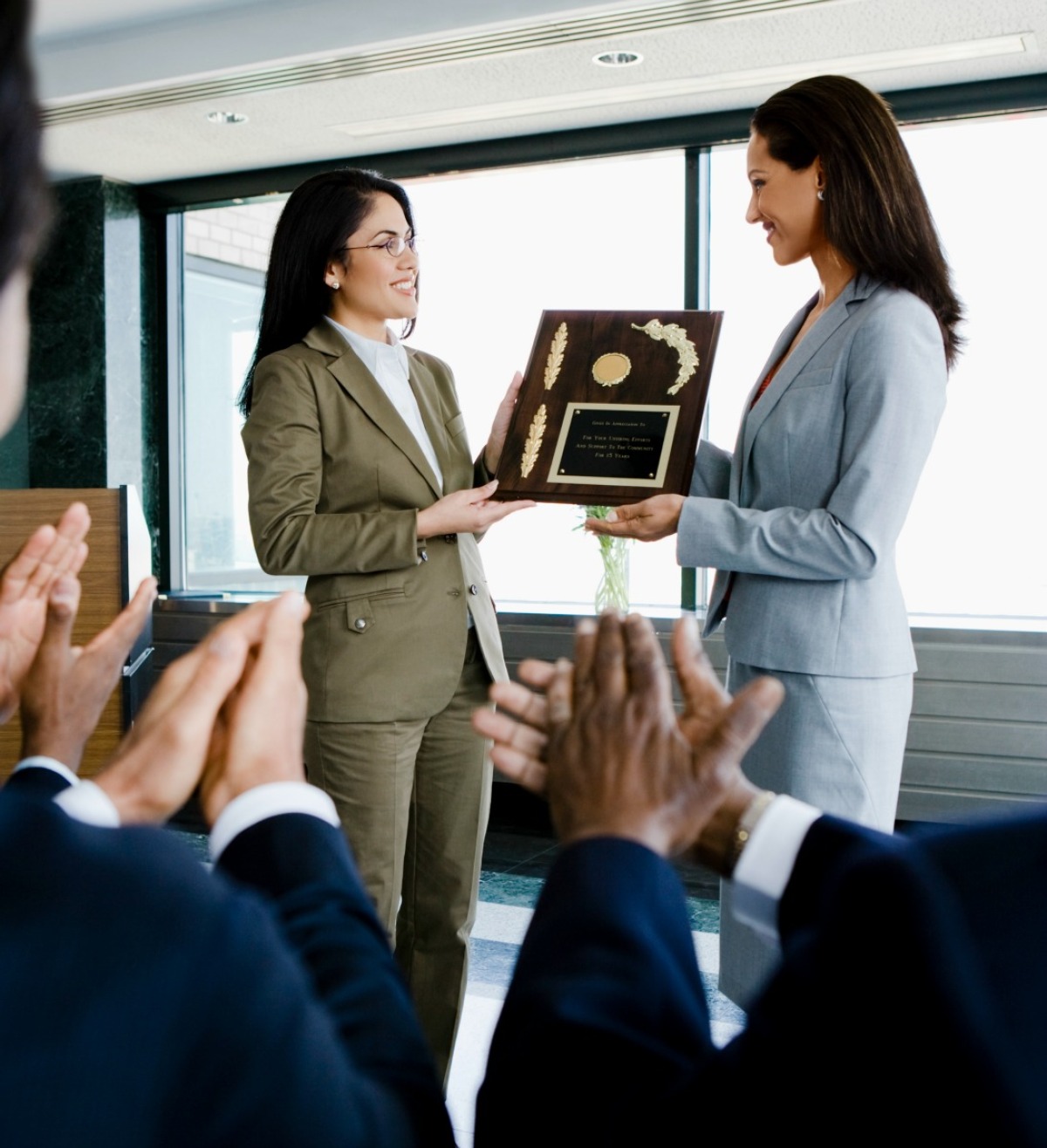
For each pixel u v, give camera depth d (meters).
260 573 5.74
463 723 2.36
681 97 4.39
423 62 4.04
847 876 0.39
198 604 5.37
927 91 4.24
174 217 5.73
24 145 0.33
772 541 1.82
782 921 0.67
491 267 5.05
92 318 5.51
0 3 0.32
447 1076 2.36
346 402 2.29
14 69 0.32
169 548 5.82
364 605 2.24
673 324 2.20
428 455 2.41
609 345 2.22
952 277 1.87
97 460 5.55
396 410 2.32
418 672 2.25
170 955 0.34
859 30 3.72
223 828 0.54
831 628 1.83
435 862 2.37
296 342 2.39
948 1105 0.34
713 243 4.74
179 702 0.58
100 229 5.47
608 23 3.70
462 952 2.38
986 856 0.36
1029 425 4.27
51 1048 0.32
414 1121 0.42
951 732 4.09
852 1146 0.37
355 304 2.38
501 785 4.90
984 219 4.28
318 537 2.18
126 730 2.76
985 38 3.79
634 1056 0.47
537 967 0.52
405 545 2.15
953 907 0.35
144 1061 0.33
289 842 0.53
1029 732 4.00
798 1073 0.39
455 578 2.31
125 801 0.55
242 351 5.68
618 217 4.85
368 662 2.23
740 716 0.59
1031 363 4.25
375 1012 0.46
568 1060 0.47
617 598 4.68
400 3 3.88
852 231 1.81
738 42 3.84
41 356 5.60
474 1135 0.53
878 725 1.84
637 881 0.55
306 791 0.55
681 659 0.68
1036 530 4.29
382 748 2.23
